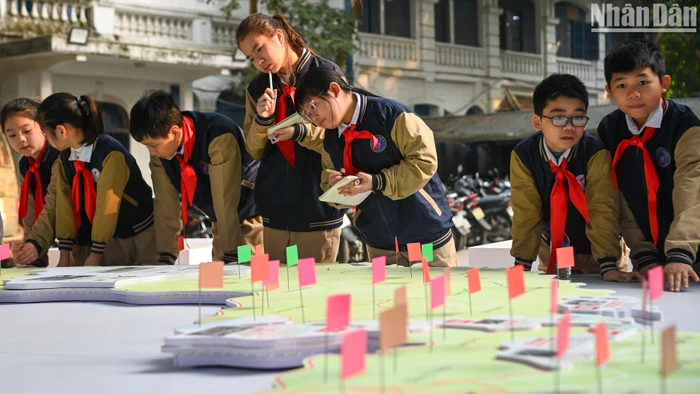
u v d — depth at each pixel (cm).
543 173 361
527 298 266
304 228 426
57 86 1342
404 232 389
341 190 351
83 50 1242
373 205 387
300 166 419
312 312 250
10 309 313
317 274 354
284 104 411
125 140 1441
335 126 359
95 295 326
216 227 458
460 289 294
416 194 382
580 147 353
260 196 429
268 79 420
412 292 290
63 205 452
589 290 281
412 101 1986
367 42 1897
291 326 215
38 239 458
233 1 1545
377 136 365
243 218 453
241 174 443
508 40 2144
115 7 1451
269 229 432
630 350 190
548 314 234
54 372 203
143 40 1501
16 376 201
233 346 198
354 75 1862
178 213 450
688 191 323
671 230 318
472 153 1984
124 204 457
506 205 1279
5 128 474
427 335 209
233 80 1672
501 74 2127
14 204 518
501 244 641
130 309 302
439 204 395
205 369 200
